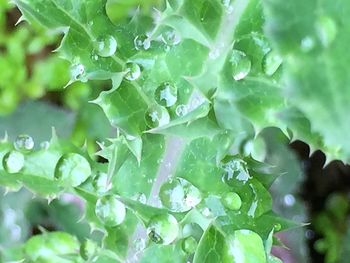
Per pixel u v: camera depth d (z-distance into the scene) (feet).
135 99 0.28
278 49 0.17
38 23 0.27
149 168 0.28
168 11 0.26
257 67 0.24
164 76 0.28
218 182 0.26
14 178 0.28
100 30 0.28
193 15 0.26
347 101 0.17
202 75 0.25
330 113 0.17
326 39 0.17
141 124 0.28
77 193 0.29
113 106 0.28
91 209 0.29
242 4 0.25
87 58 0.28
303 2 0.17
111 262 0.29
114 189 0.28
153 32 0.27
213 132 0.26
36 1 0.27
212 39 0.26
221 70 0.24
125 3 0.45
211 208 0.26
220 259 0.25
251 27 0.25
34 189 0.28
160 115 0.28
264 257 0.25
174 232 0.26
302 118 0.23
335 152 0.23
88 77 0.28
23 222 0.46
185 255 0.27
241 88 0.24
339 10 0.17
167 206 0.26
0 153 0.29
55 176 0.29
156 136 0.28
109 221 0.28
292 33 0.17
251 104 0.25
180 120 0.25
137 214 0.26
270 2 0.17
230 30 0.26
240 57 0.24
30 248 0.32
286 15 0.17
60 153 0.29
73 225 0.45
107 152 0.29
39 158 0.29
